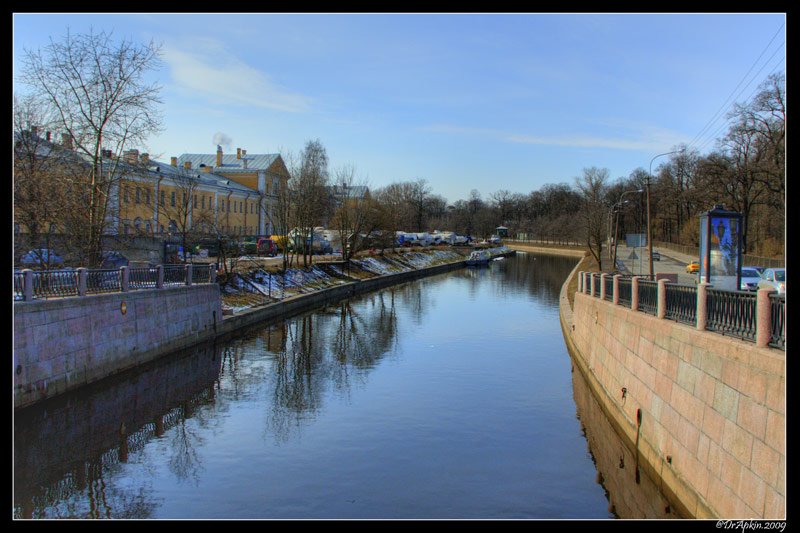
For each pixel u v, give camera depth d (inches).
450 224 5841.5
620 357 617.0
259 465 523.8
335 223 2404.0
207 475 499.2
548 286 2261.3
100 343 713.0
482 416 673.0
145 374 816.9
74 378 655.8
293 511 434.3
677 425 430.0
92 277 727.1
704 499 372.2
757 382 318.7
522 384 818.2
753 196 2276.1
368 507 443.5
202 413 672.4
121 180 1082.7
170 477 493.4
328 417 663.8
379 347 1069.1
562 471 521.7
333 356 989.2
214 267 1111.6
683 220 3587.6
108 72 1031.0
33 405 584.7
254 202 2839.6
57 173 925.2
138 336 805.9
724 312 384.5
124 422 634.2
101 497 453.7
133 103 1048.2
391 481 494.0
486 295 1946.4
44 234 906.1
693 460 395.5
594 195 3572.8
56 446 561.3
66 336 645.3
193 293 991.6
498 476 505.7
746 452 325.7
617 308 646.5
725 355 358.9
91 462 524.1
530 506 450.9
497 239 5265.8
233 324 1143.0
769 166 1985.7
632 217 3909.9
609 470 524.4
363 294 1962.4
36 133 1004.6
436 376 858.1
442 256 3595.0
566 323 1167.6
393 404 717.3
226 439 589.3
